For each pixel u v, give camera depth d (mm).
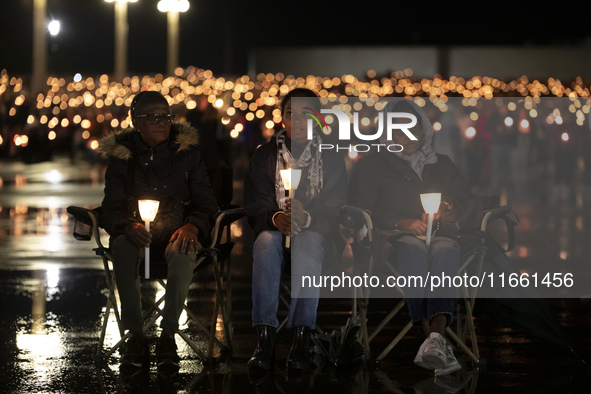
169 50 31375
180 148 5281
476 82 30859
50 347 5371
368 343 5094
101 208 5387
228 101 27938
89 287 7496
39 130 28656
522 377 4723
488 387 4520
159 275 5207
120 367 4914
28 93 29625
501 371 4855
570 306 6684
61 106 30219
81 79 31375
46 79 29609
